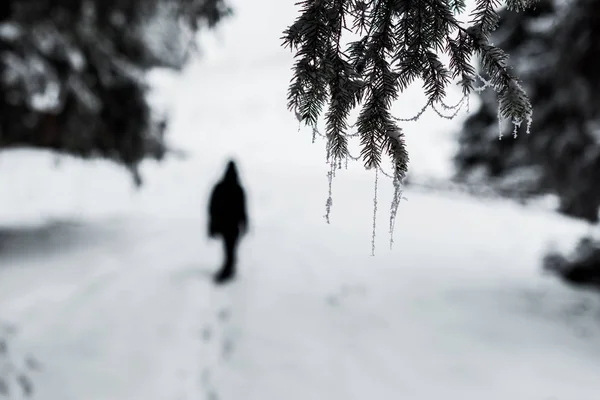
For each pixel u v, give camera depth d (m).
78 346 4.14
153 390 3.53
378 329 4.70
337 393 3.52
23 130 6.56
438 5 0.97
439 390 3.58
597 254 6.55
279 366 3.90
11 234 9.47
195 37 3.95
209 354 4.14
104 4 6.69
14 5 6.18
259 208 14.27
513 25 6.82
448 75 0.98
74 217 12.96
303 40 0.98
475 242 9.44
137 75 7.67
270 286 5.96
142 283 6.07
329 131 1.01
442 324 4.87
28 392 3.32
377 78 0.99
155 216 13.38
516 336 4.58
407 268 7.12
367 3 0.99
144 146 8.02
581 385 3.62
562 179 6.61
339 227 10.52
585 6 5.39
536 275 6.97
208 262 7.34
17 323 4.54
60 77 6.37
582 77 5.65
